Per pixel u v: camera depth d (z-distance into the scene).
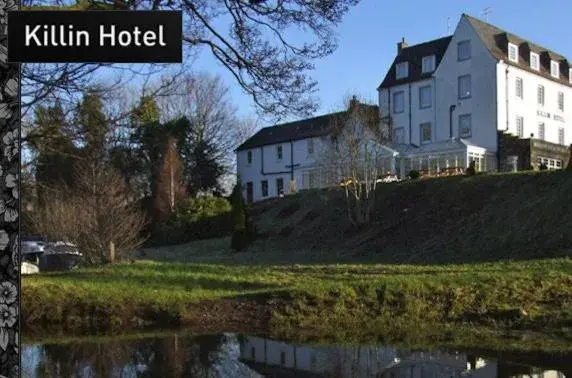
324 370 6.61
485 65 39.84
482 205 24.50
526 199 23.17
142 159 44.19
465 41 40.91
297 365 6.82
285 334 8.77
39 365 6.90
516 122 40.84
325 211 31.44
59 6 6.35
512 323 9.11
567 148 39.56
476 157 37.41
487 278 10.92
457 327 9.12
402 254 22.27
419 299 10.05
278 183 50.25
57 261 18.56
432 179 29.58
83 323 9.50
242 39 8.73
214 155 51.56
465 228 23.00
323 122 47.22
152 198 41.12
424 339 8.32
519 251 18.84
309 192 36.03
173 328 9.34
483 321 9.32
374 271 14.43
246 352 7.54
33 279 12.23
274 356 7.26
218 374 6.48
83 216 17.52
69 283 11.60
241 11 8.61
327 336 8.62
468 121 40.62
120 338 8.53
